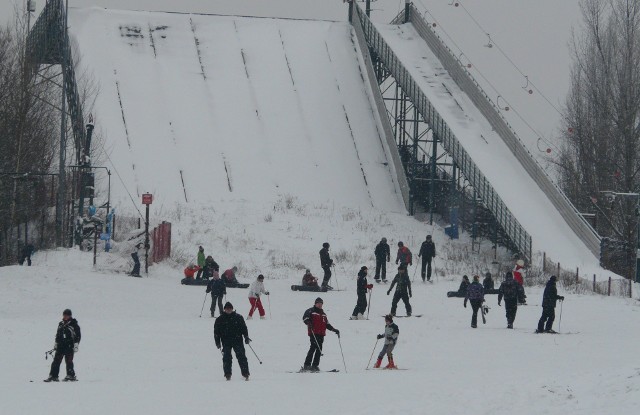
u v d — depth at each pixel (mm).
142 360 85938
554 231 188875
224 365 74875
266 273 172500
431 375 74375
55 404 62781
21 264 163250
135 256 155750
